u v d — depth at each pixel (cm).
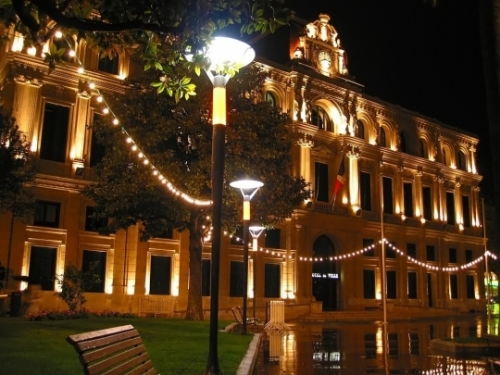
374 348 1688
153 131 2247
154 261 3225
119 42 864
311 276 3919
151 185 2189
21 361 990
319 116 4281
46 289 2808
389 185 4725
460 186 5447
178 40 775
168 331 1783
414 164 4953
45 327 1727
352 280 4216
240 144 2244
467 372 1165
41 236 2809
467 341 1606
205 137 2269
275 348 1650
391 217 4662
